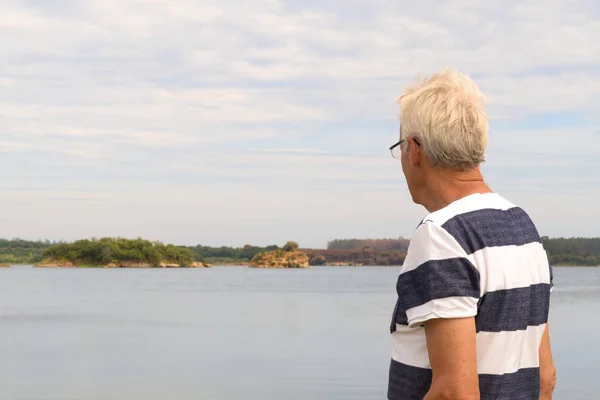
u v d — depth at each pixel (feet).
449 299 6.82
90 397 42.70
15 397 42.75
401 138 7.95
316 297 192.75
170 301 173.58
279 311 129.39
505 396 7.12
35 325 101.14
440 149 7.48
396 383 7.52
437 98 7.53
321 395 43.34
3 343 75.36
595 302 152.97
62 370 53.83
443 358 6.84
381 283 344.69
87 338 81.20
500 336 7.07
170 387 46.01
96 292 234.79
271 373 51.65
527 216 7.79
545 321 7.79
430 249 7.01
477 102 7.62
